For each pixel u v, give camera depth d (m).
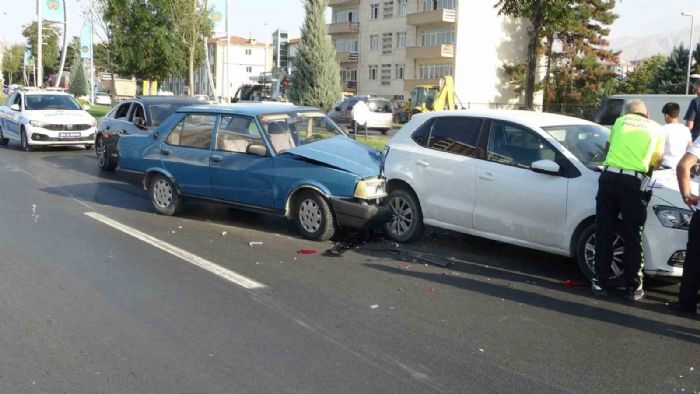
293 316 5.25
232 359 4.38
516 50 53.38
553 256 7.49
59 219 8.88
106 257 6.93
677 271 5.88
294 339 4.75
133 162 9.61
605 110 14.56
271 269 6.65
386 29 58.78
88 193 11.16
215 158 8.68
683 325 5.28
